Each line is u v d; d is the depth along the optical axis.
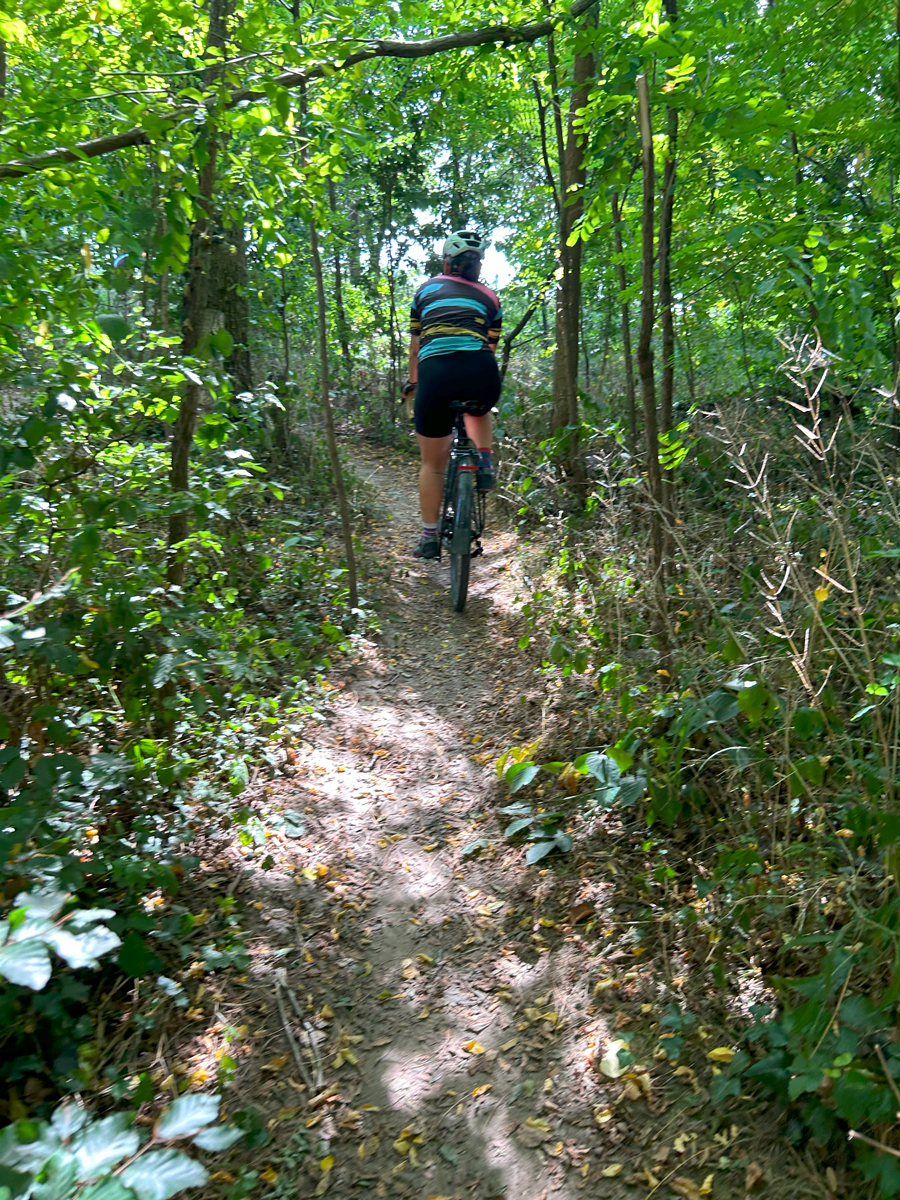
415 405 5.07
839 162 4.63
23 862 1.99
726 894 2.47
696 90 3.04
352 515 6.89
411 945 2.67
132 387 2.85
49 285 2.69
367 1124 2.09
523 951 2.61
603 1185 1.92
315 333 9.56
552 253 6.63
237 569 4.63
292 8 3.72
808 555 3.35
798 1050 1.92
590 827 3.00
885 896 2.01
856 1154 1.81
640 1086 2.12
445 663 4.66
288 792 3.33
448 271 5.15
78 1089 1.96
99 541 2.26
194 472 3.52
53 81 3.03
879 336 3.90
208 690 2.63
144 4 2.82
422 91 5.24
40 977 1.07
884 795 2.23
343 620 4.86
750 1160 1.92
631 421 5.32
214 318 6.46
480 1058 2.27
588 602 4.13
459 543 5.03
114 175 3.51
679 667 3.09
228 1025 2.28
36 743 2.52
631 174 3.56
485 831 3.19
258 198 3.46
